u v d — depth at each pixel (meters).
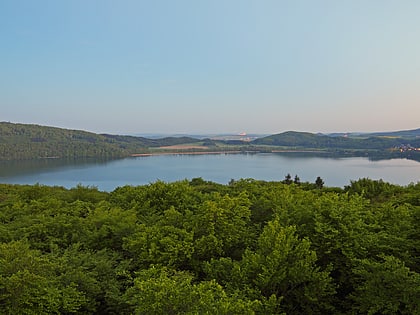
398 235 11.77
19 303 8.41
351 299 10.91
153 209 17.89
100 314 10.65
